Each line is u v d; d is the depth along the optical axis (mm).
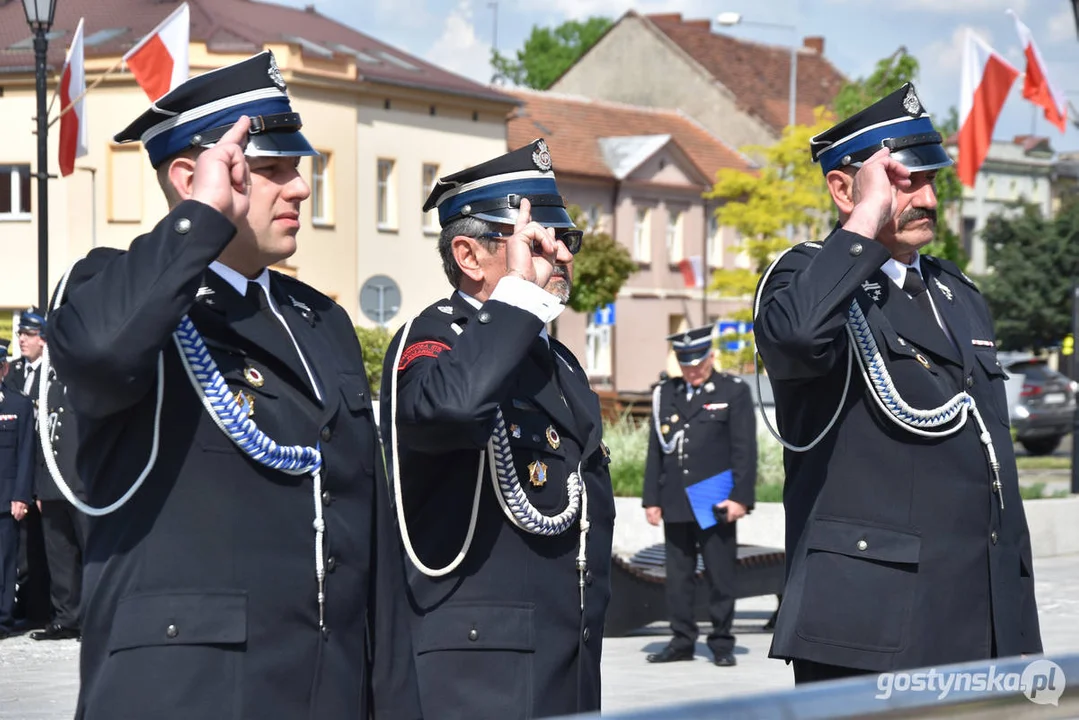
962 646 4363
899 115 4543
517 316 3873
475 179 4383
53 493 11258
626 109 55625
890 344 4426
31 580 12164
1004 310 59219
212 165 3162
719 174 40438
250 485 3227
